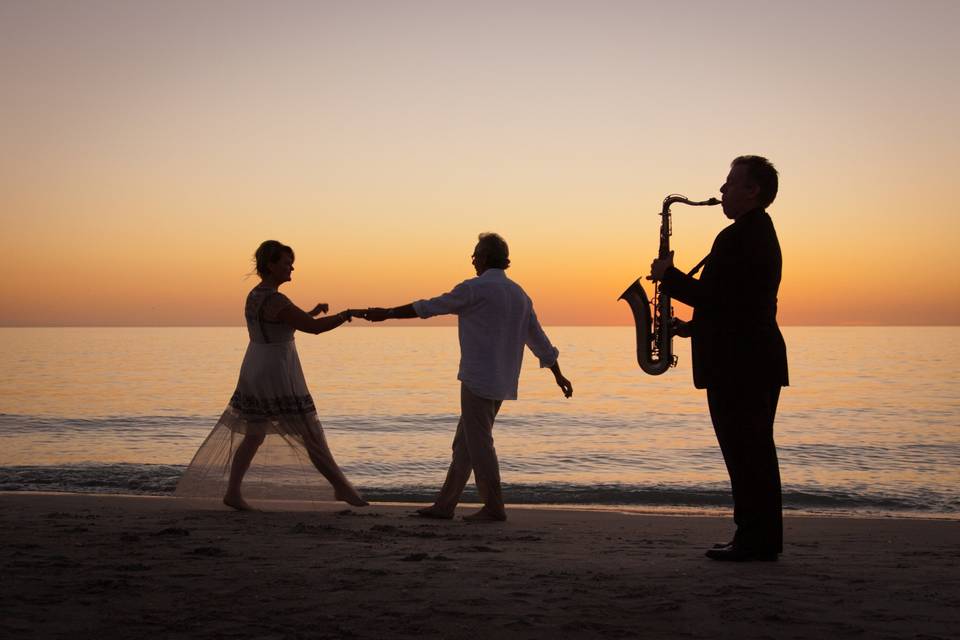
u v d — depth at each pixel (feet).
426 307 19.07
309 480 20.47
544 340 20.31
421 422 80.64
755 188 13.43
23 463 47.55
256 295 19.75
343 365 215.51
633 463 53.26
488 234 19.95
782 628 9.02
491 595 10.40
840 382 147.95
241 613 9.43
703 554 14.58
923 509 35.42
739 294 13.16
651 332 16.85
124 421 76.84
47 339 563.89
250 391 19.99
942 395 118.01
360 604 9.88
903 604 10.08
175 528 15.67
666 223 17.88
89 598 10.03
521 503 35.65
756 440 13.38
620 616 9.45
